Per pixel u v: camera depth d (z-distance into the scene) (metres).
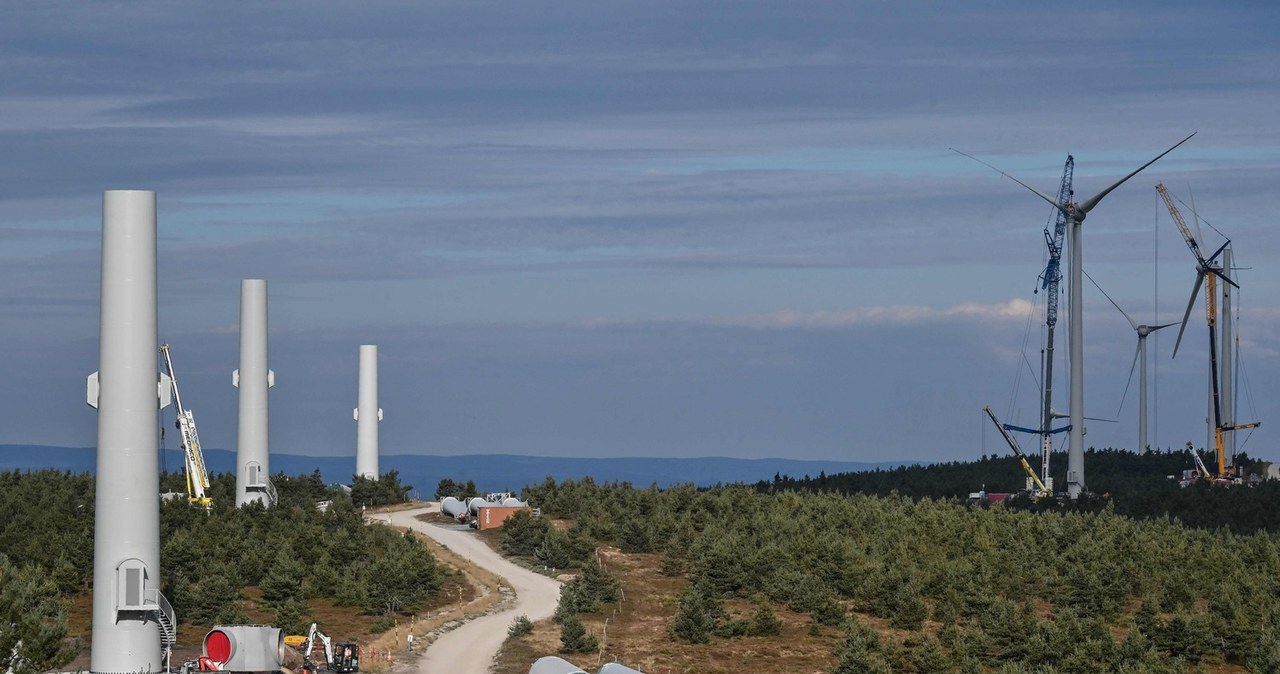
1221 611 143.75
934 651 123.12
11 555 146.88
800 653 130.00
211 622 130.50
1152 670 120.06
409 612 143.00
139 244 107.00
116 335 106.19
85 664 110.19
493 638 130.62
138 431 106.12
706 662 125.38
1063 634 129.75
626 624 139.62
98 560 105.94
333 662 113.38
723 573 156.00
